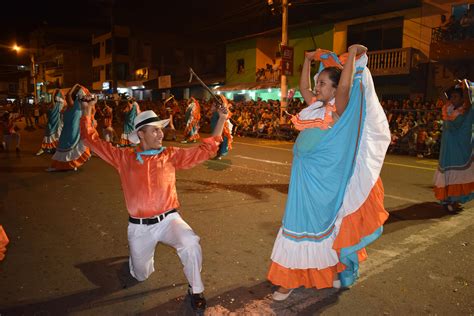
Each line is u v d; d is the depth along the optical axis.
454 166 6.04
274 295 3.47
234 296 3.54
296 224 3.24
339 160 3.10
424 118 13.33
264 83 25.47
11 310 3.29
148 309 3.31
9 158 11.56
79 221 5.67
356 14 21.05
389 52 19.33
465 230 5.30
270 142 16.72
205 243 4.82
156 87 35.06
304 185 3.18
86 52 51.34
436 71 18.36
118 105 28.36
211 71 40.22
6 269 4.07
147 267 3.67
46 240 4.91
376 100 3.19
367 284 3.76
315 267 3.24
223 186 7.98
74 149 9.46
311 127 3.13
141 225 3.36
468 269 4.09
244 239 4.97
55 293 3.58
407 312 3.26
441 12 18.11
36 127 25.20
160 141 3.44
